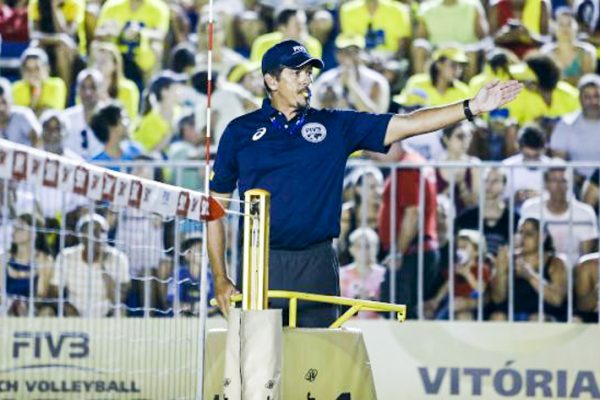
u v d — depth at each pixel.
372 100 27.91
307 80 14.95
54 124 28.12
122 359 18.73
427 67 28.59
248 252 12.78
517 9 28.72
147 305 20.67
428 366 20.31
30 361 19.28
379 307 13.49
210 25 13.79
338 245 24.08
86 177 11.03
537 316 23.14
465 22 29.00
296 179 14.83
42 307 22.36
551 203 23.81
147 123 28.34
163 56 29.69
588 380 20.06
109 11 29.88
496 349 20.20
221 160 15.34
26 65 29.17
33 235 18.44
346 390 13.00
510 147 26.38
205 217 12.96
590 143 26.80
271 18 30.09
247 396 12.12
